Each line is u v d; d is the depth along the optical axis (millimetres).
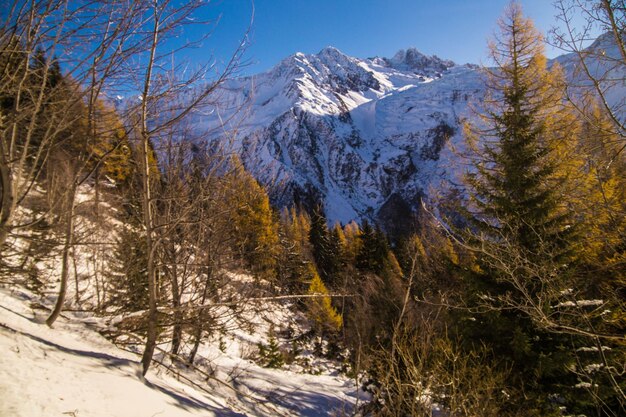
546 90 7500
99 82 3174
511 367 6461
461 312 7434
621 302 6285
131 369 4375
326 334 15336
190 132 4496
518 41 8547
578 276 6730
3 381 2551
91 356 4230
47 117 3318
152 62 3436
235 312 5898
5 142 2961
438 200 8641
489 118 8750
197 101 3748
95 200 4562
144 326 5840
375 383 6273
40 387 2709
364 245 32625
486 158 8328
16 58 2936
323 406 9734
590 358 6328
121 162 4508
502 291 7016
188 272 6473
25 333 4074
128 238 6047
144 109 3689
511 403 6246
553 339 6609
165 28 3256
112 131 3930
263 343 14273
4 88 2896
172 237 5887
